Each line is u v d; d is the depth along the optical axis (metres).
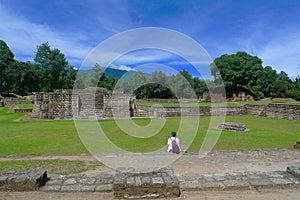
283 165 5.90
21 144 8.91
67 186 4.22
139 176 4.09
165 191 3.82
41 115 18.52
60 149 8.11
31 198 3.83
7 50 46.09
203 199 3.81
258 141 9.79
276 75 53.59
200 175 4.82
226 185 4.18
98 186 4.20
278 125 15.27
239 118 19.95
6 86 49.41
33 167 5.75
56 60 44.53
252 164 5.98
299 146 7.71
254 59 37.50
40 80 48.75
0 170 5.50
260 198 3.84
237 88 37.78
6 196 3.90
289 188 4.20
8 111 23.70
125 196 3.77
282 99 32.28
